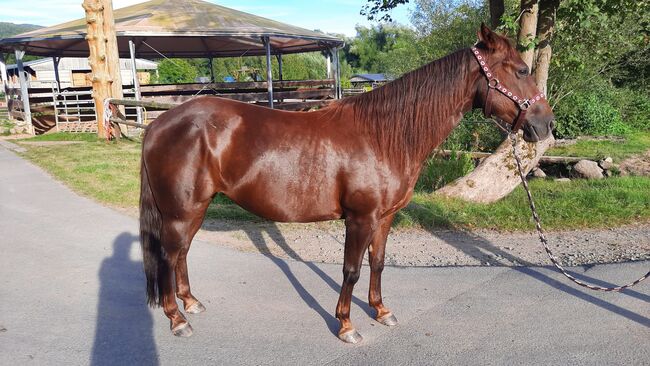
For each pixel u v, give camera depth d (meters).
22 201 7.01
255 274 4.46
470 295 3.96
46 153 11.10
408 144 3.11
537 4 6.54
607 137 14.12
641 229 5.73
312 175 3.06
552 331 3.34
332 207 3.14
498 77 3.06
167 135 3.15
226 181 3.16
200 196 3.18
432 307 3.75
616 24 9.36
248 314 3.67
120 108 13.80
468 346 3.16
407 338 3.29
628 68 16.27
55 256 4.85
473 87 3.14
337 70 20.11
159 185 3.19
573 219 6.04
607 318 3.52
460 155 9.98
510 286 4.12
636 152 11.72
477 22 14.44
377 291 3.54
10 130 15.27
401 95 3.11
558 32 8.94
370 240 3.19
